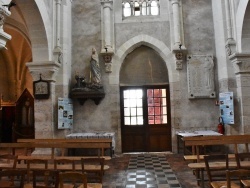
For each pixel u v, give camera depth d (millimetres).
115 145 10914
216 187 4582
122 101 11578
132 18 11531
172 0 11094
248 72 9711
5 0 6469
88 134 10281
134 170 7910
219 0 10359
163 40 11258
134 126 11500
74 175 3920
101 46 11312
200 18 11258
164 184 6367
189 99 10969
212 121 10867
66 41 10727
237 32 9828
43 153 9898
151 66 11633
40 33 9773
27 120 13984
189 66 10953
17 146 7426
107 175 7336
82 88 10742
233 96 10062
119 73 11391
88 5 11578
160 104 11555
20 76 16781
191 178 6871
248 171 3873
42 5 9477
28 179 5352
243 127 9664
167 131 11422
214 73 11000
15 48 16188
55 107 10305
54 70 10047
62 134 10148
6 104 15117
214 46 11141
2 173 4016
